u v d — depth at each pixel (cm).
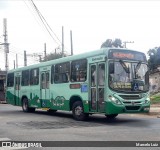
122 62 1441
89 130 1216
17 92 2294
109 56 1417
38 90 1992
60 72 1759
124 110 1398
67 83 1684
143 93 1462
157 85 6331
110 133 1134
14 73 2347
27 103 2162
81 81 1570
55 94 1797
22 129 1256
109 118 1702
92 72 1502
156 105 2711
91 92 1504
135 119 1670
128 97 1415
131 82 1441
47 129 1252
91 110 1499
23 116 1862
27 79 2147
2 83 3678
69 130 1220
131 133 1133
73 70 1644
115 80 1407
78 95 1586
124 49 1463
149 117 1809
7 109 2584
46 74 1908
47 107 1884
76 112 1609
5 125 1394
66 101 1688
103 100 1421
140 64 1493
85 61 1555
